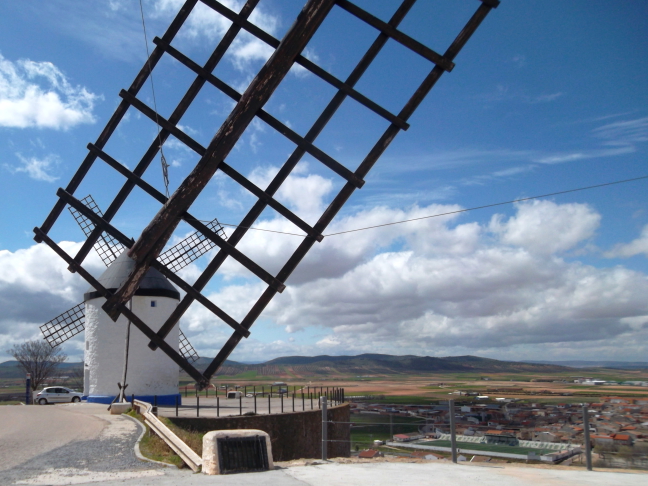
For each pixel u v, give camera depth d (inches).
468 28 429.1
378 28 436.8
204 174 455.5
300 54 448.1
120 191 485.7
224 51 468.4
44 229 490.9
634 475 380.8
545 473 386.3
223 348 458.9
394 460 460.1
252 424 799.7
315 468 407.8
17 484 348.8
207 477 364.8
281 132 450.9
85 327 1211.9
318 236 448.8
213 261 466.9
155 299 1153.4
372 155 442.3
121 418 789.9
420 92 437.4
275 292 456.1
